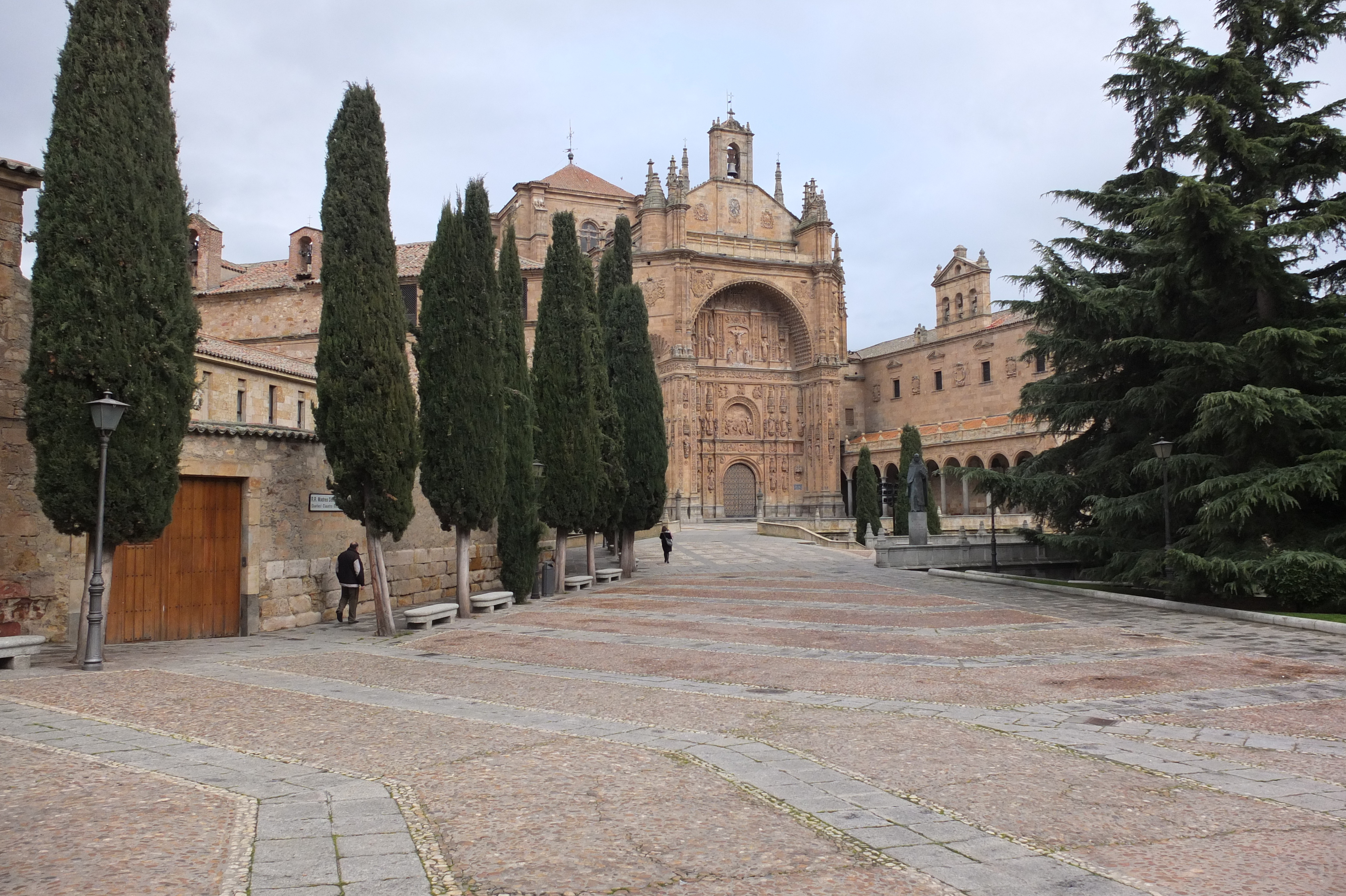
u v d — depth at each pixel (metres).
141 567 17.78
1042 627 18.97
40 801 6.99
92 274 13.99
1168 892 5.71
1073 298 26.00
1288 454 22.12
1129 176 28.52
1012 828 6.89
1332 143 22.73
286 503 20.17
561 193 81.19
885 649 16.12
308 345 49.06
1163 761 8.88
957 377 81.75
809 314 81.94
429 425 21.67
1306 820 7.13
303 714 10.60
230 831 6.47
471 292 22.22
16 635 15.27
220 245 52.75
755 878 5.82
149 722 9.88
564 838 6.49
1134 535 26.20
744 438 82.19
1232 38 25.11
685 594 27.31
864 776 8.25
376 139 19.45
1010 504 28.59
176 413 15.09
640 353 35.31
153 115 15.00
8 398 15.72
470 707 11.22
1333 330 20.94
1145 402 24.73
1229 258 22.52
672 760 8.72
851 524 65.88
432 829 6.64
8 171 15.88
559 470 29.25
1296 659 15.02
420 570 25.11
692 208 80.62
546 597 27.36
